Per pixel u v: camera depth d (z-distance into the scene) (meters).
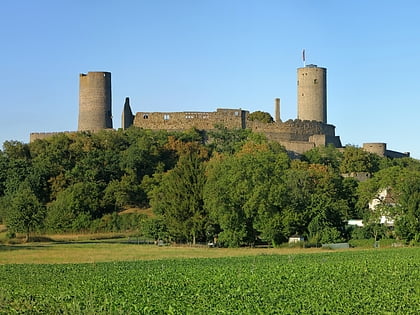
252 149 129.62
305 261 58.94
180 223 90.44
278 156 116.50
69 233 106.75
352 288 39.28
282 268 51.59
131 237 101.88
